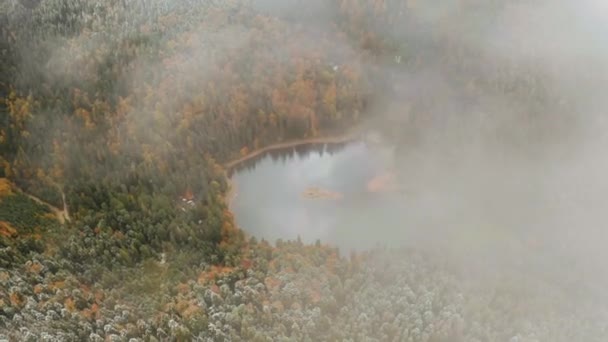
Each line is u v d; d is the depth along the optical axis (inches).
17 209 4940.9
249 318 3752.5
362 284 4124.0
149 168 5374.0
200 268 4323.3
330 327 3740.2
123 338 3602.4
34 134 5713.6
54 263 4237.2
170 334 3688.5
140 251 4471.0
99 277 4220.0
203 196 5265.8
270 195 5629.9
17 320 3705.7
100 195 5034.5
